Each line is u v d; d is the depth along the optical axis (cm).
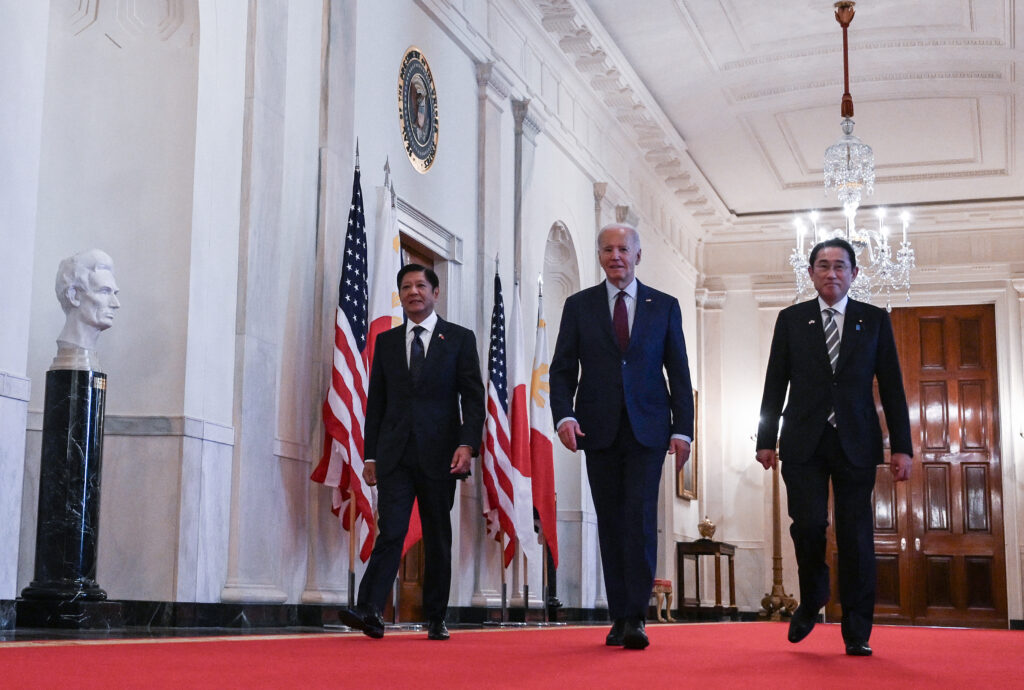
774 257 1777
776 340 455
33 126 532
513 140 1091
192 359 633
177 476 613
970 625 1639
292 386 717
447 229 942
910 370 1720
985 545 1652
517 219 1084
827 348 439
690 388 457
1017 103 1402
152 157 651
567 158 1248
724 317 1780
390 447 509
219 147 668
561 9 1113
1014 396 1648
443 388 518
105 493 619
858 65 1330
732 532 1717
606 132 1377
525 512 939
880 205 1711
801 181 1645
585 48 1194
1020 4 1190
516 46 1109
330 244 760
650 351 451
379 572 499
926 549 1677
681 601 1554
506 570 945
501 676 298
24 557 612
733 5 1200
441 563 516
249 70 695
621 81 1283
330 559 735
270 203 704
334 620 715
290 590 704
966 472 1675
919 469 1695
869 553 432
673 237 1653
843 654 441
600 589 1259
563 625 965
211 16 664
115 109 660
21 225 521
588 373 452
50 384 542
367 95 822
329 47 780
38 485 621
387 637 522
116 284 591
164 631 550
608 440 442
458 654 387
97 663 301
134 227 646
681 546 1565
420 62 909
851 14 1208
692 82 1359
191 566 616
